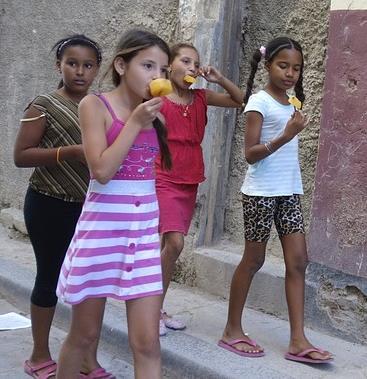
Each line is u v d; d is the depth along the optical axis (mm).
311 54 4707
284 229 3918
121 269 2920
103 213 2875
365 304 4168
